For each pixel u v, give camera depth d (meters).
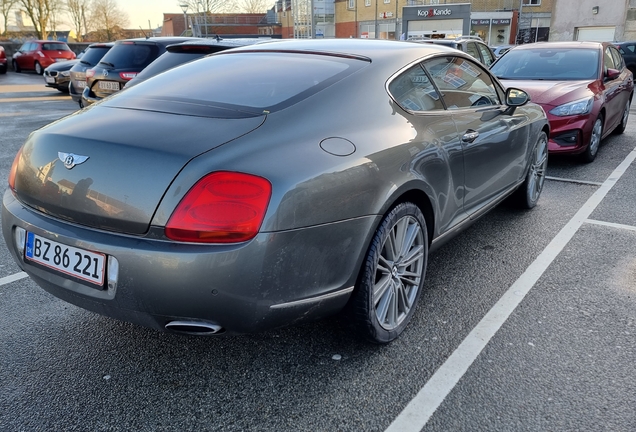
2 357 2.62
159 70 6.23
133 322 2.15
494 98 3.90
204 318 2.03
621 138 8.47
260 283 2.01
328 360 2.59
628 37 31.98
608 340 2.71
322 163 2.18
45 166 2.26
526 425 2.12
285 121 2.29
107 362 2.60
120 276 2.02
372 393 2.34
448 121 3.08
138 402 2.30
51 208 2.24
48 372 2.51
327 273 2.22
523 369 2.48
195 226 1.94
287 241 2.04
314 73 2.69
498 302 3.13
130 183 2.02
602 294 3.21
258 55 3.05
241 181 1.97
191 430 2.14
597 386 2.35
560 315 2.97
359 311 2.46
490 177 3.64
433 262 3.72
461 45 11.12
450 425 2.13
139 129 2.21
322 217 2.14
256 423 2.17
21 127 9.95
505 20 43.66
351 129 2.43
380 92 2.70
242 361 2.60
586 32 33.41
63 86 16.52
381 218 2.40
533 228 4.38
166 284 1.96
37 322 2.96
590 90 6.48
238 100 2.46
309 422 2.17
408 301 2.82
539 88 6.55
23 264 2.39
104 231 2.09
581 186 5.66
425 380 2.42
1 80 22.94
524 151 4.28
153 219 1.97
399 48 3.09
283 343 2.75
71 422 2.18
